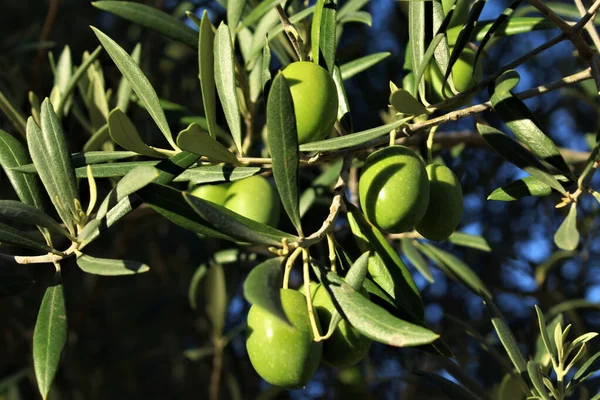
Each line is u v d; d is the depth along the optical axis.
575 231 0.44
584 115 0.81
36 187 0.45
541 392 0.45
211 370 0.81
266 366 0.40
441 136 0.56
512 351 0.47
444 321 0.78
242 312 0.80
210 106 0.41
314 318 0.40
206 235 0.41
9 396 0.79
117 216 0.43
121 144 0.41
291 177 0.40
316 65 0.42
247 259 0.58
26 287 0.44
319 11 0.45
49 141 0.43
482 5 0.43
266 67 0.44
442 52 0.46
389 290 0.43
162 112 0.43
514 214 0.78
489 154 0.76
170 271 0.88
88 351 0.88
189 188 0.52
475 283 0.57
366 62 0.55
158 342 0.90
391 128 0.42
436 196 0.43
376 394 0.81
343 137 0.42
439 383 0.49
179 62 0.76
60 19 0.82
